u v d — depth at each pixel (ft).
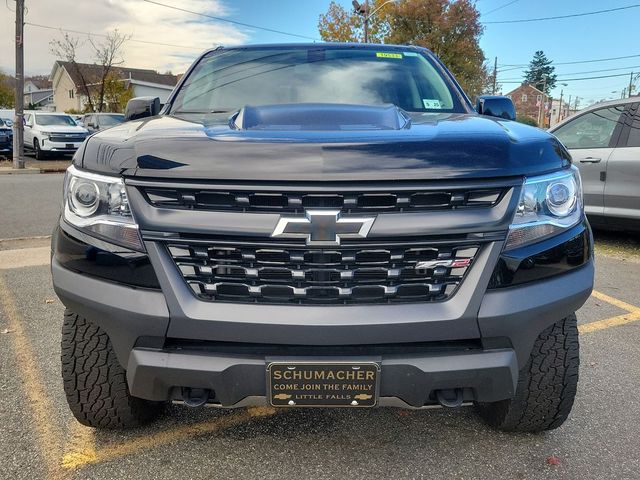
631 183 20.33
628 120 20.72
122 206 6.22
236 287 6.18
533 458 7.85
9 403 9.20
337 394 6.28
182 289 6.15
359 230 5.88
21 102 54.24
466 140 6.26
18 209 29.63
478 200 6.15
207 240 6.03
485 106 9.61
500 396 6.49
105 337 7.39
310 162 5.84
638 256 20.84
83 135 65.72
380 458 7.84
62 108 211.61
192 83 10.59
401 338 6.12
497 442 8.22
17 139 54.39
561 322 7.34
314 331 6.03
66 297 6.64
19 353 11.19
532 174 6.34
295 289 6.13
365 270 6.08
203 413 8.97
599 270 18.84
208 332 6.13
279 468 7.59
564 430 8.59
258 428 8.58
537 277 6.40
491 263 6.17
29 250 20.26
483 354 6.31
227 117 8.44
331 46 11.51
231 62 11.03
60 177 47.75
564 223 6.64
